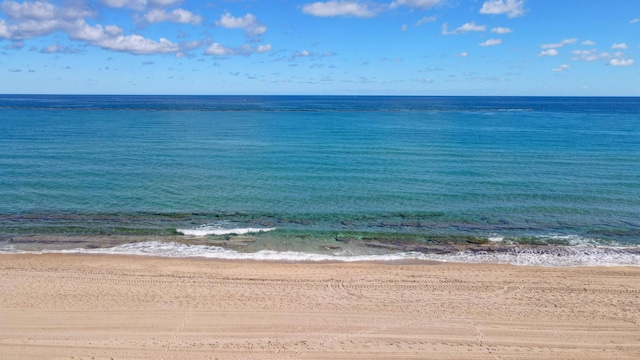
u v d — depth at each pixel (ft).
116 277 47.42
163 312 39.45
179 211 73.20
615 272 50.11
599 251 57.16
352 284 46.29
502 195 83.15
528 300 42.78
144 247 57.67
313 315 39.34
